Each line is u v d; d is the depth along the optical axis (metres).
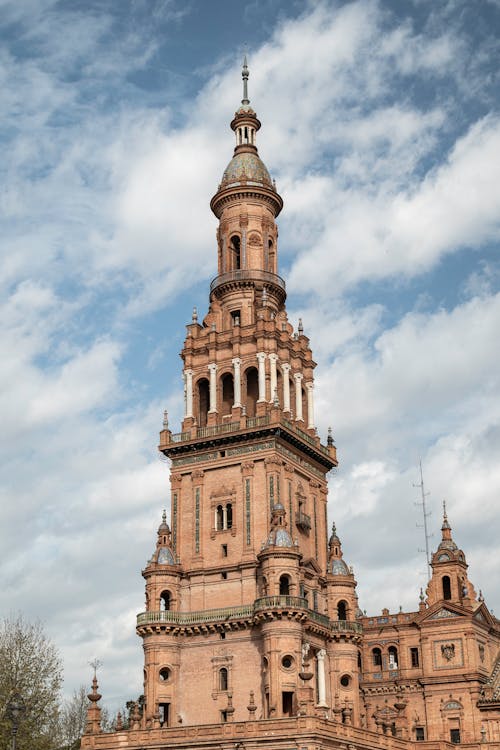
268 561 86.75
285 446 94.81
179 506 96.19
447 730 110.50
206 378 100.00
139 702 93.81
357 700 93.06
